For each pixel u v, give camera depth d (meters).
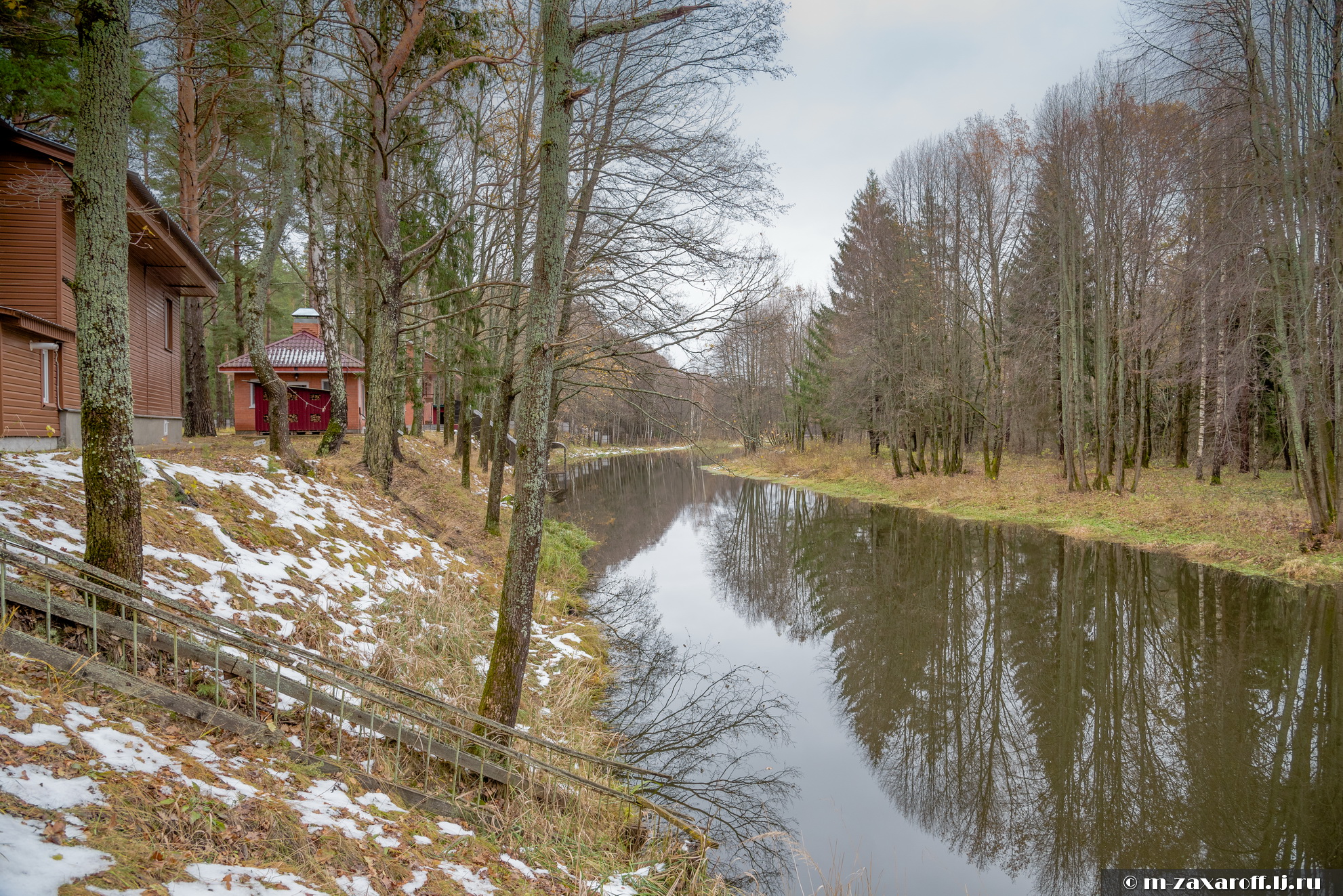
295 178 10.27
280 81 9.36
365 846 3.03
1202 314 19.23
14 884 1.84
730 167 8.88
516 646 5.05
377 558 7.91
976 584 13.68
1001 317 24.42
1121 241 20.09
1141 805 6.07
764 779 6.50
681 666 9.30
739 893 4.59
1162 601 11.81
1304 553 13.05
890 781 6.57
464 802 4.20
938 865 5.27
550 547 13.56
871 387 29.59
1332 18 12.38
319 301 11.57
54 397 9.45
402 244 13.82
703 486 35.31
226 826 2.67
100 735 2.85
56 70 11.18
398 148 10.97
